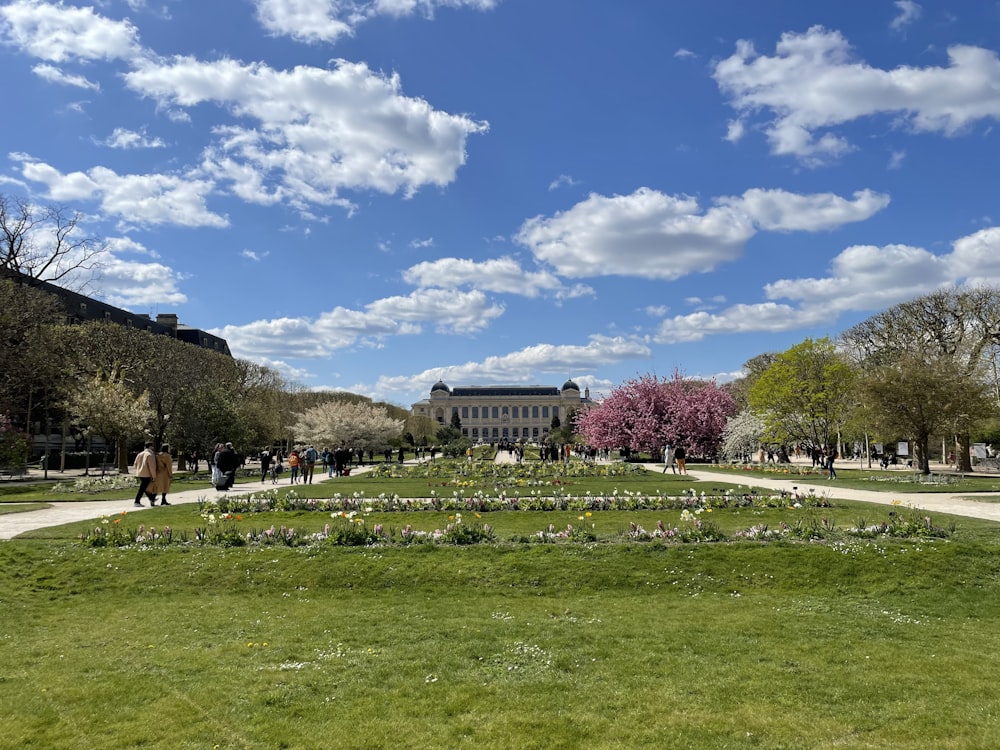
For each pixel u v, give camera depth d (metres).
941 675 10.02
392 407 132.88
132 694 9.40
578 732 8.14
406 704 8.98
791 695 9.24
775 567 16.41
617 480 40.22
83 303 86.38
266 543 18.27
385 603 14.65
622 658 10.81
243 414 61.44
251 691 9.47
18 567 16.94
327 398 108.25
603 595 15.15
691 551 17.22
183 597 15.30
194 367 65.81
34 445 74.50
